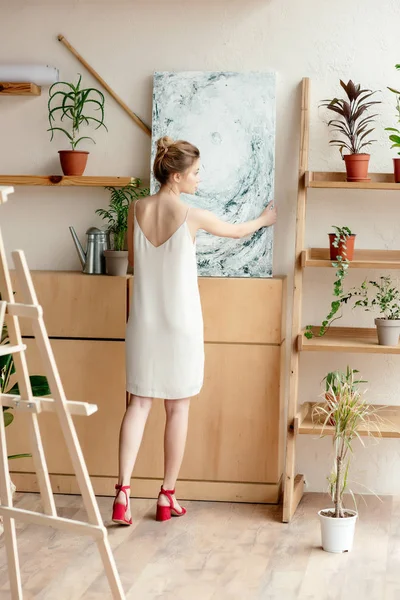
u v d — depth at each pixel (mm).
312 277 4258
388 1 4113
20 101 4398
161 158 3785
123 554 3459
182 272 3770
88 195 4387
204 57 4254
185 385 3797
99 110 4355
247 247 4160
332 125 4090
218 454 4113
